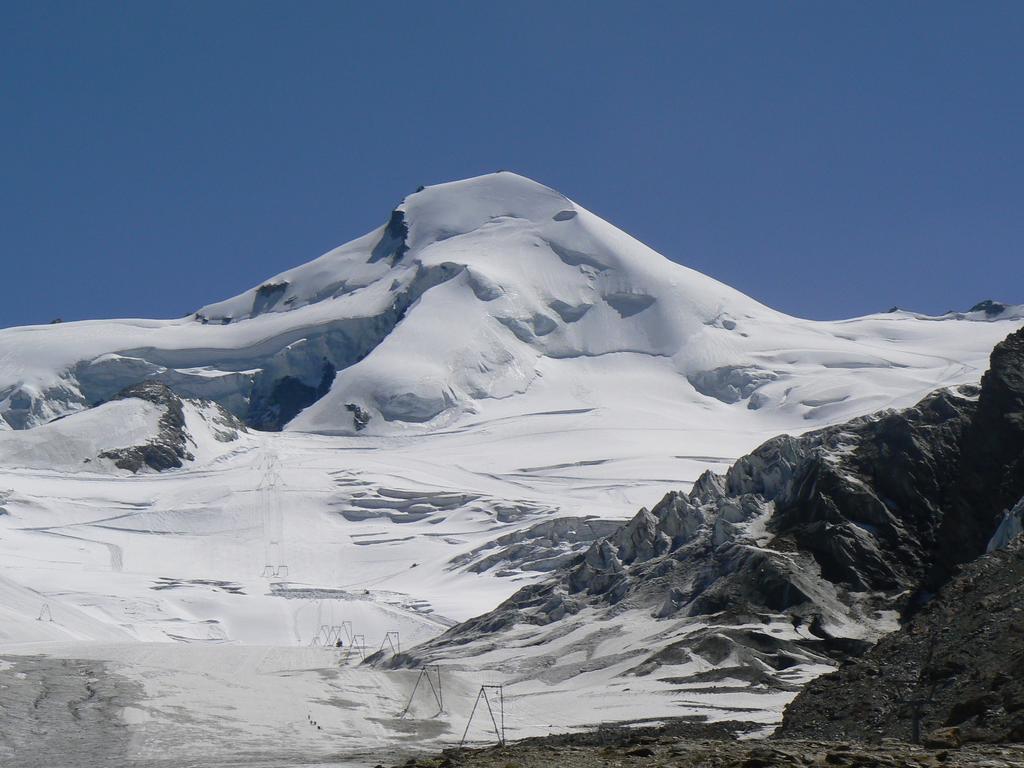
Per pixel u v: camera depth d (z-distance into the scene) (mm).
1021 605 81250
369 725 109562
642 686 130000
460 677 142125
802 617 144875
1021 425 153500
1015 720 66750
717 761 56969
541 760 62125
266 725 107125
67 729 102812
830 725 79625
